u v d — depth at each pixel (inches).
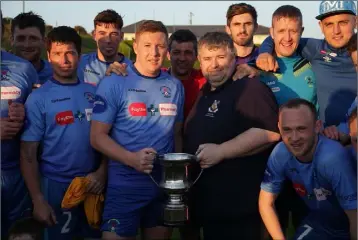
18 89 117.0
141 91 106.3
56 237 114.2
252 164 105.3
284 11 119.1
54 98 112.0
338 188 93.3
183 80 146.3
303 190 100.4
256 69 117.6
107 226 109.3
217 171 104.7
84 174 114.0
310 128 91.6
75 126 112.5
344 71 121.7
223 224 106.7
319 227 102.8
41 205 110.0
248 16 154.0
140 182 107.8
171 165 97.0
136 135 105.4
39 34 140.9
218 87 107.5
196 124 109.0
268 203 102.3
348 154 94.7
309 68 123.0
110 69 108.2
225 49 103.7
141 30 104.5
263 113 102.3
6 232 118.1
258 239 106.6
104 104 104.7
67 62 112.3
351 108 108.0
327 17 123.0
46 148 112.6
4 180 116.1
